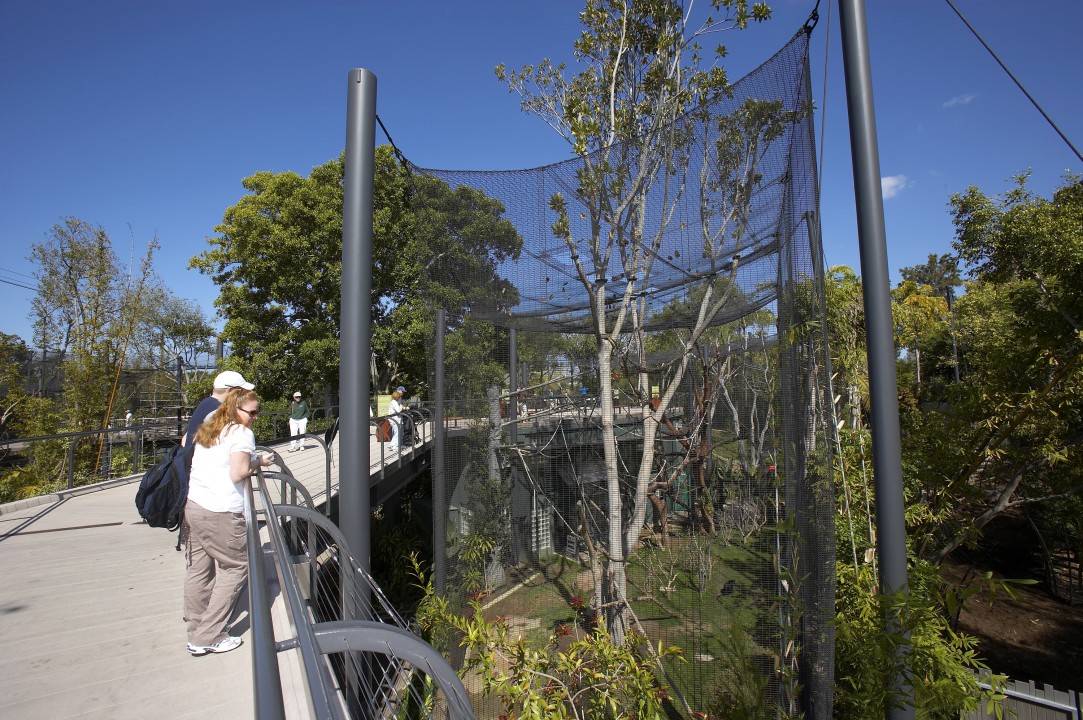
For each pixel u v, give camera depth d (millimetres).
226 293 21859
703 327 3998
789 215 3338
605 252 3949
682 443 4434
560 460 4129
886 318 3250
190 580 3383
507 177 4004
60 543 5895
